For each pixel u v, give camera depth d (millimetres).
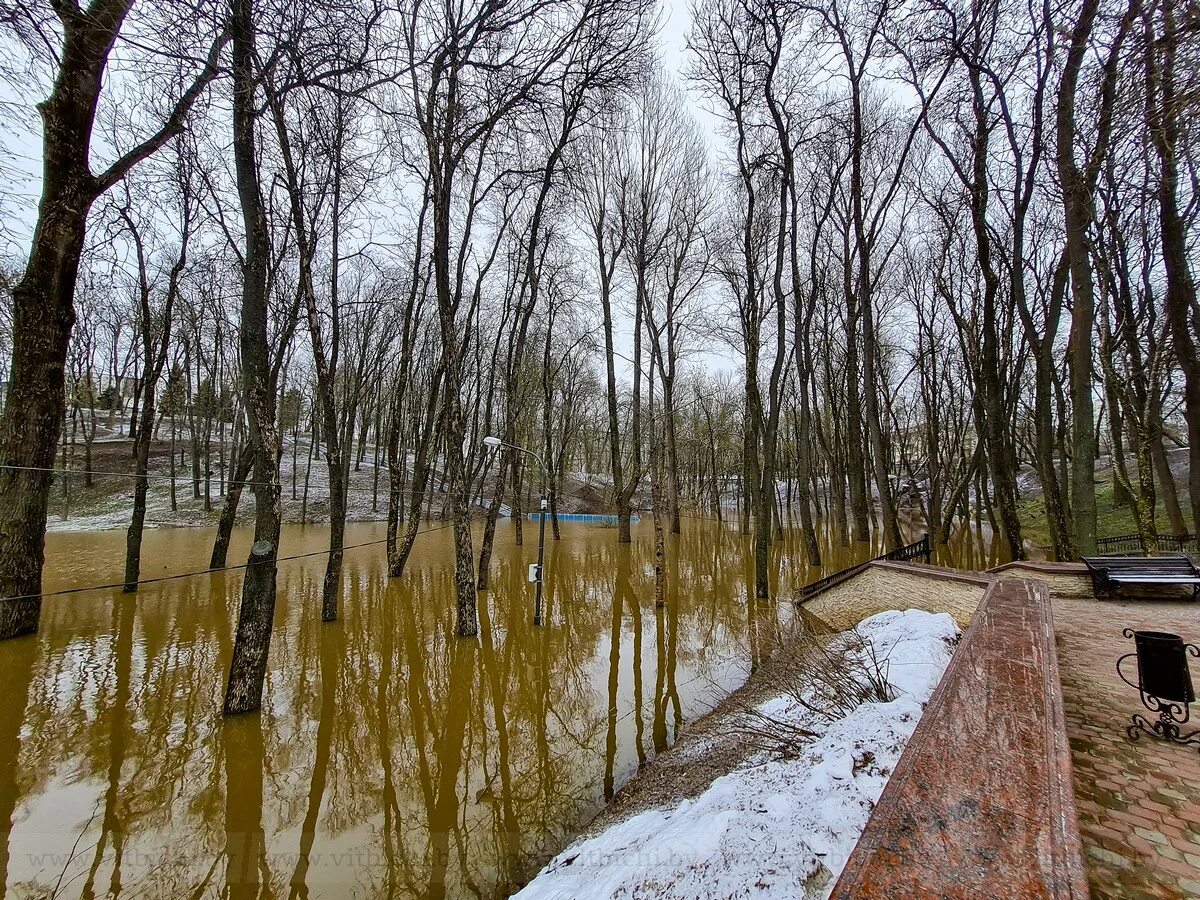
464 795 5441
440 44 9633
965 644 3137
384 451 39781
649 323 21938
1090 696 3721
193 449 24562
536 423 34219
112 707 6652
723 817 3504
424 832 4844
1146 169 7836
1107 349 12398
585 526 30625
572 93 11406
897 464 36344
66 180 7594
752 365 14055
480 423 34656
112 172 7926
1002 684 2455
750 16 12484
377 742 6371
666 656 9555
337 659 8766
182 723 6344
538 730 6832
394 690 7766
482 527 27094
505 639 10164
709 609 12773
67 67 6836
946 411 27281
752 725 5656
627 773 5863
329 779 5621
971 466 20578
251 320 6773
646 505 37969
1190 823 2285
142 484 12156
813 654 6324
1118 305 14328
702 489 42281
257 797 5211
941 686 2467
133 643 8805
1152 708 3383
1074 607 6523
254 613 6637
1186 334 7559
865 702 4824
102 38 6684
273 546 6840
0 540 7973
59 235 7629
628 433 43062
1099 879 1971
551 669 8844
